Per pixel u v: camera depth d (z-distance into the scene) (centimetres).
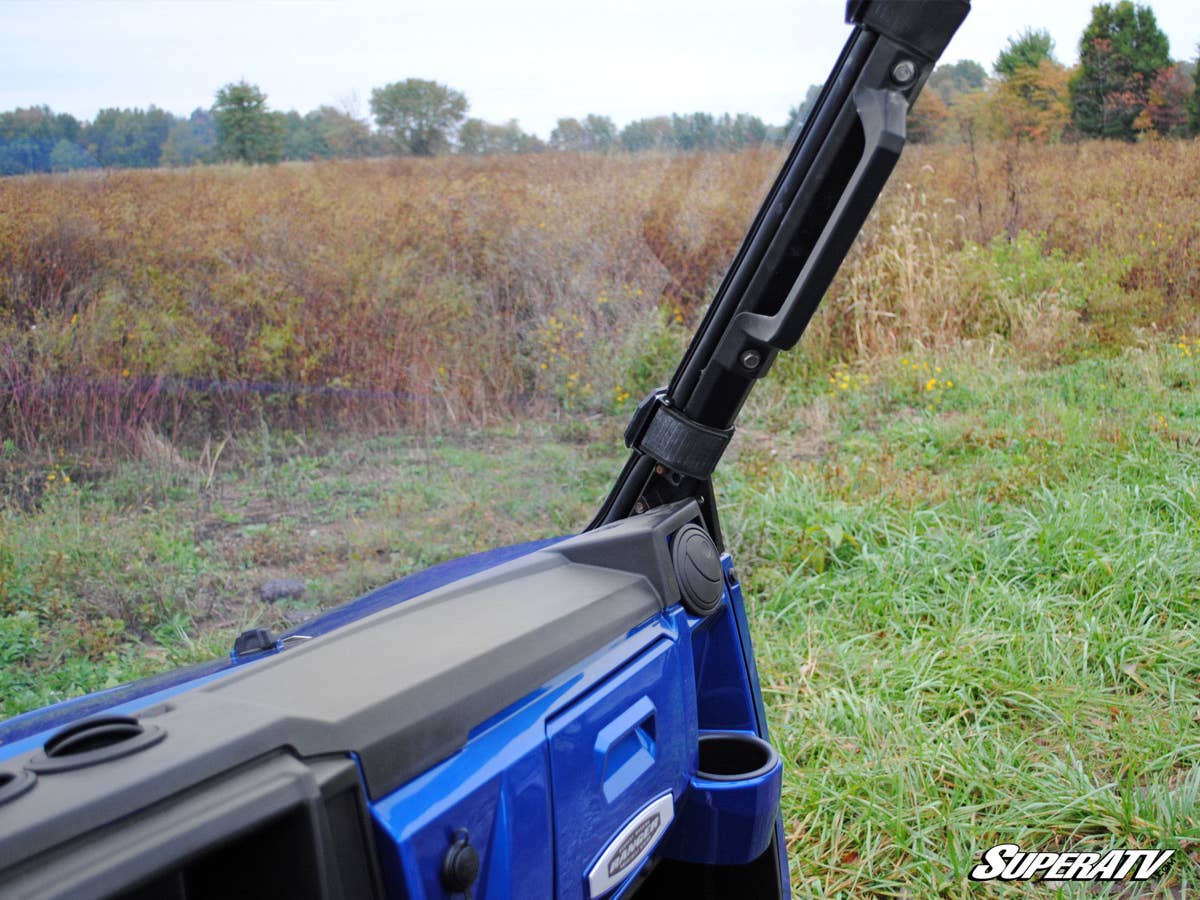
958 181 803
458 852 88
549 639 114
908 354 738
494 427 618
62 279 495
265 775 77
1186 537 462
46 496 441
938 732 329
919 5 127
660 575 138
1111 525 473
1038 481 549
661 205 718
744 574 484
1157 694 354
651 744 126
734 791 139
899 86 132
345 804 83
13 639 364
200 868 78
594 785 111
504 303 647
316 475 521
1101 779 304
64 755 75
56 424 469
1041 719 340
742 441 670
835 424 687
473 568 186
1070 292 755
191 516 460
